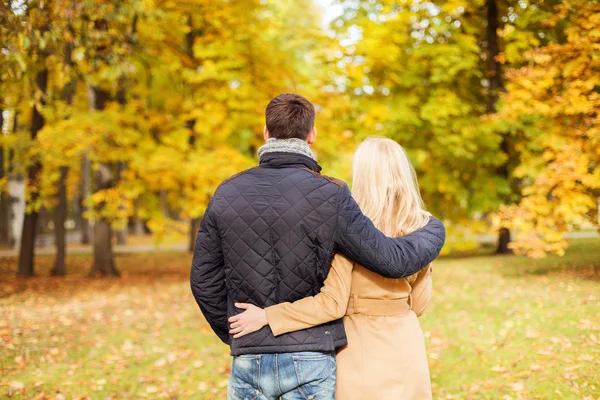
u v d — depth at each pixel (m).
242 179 2.00
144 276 13.88
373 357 2.14
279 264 1.90
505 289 7.99
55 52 7.89
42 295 10.48
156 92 13.59
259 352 1.89
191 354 5.71
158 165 11.01
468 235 15.20
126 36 9.70
